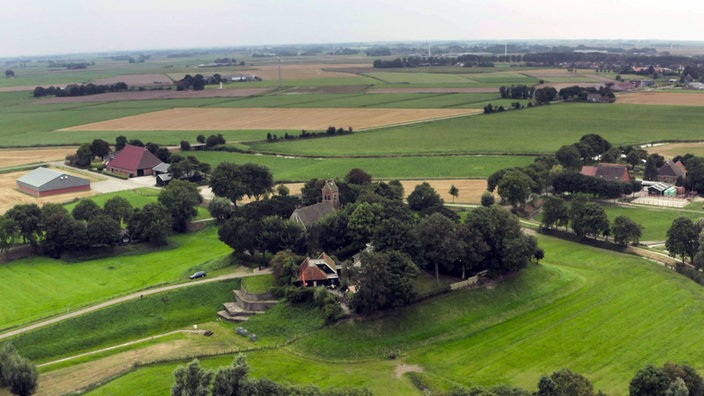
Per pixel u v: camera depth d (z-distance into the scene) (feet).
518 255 533.14
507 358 429.79
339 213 611.47
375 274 471.62
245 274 561.84
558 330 466.70
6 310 510.17
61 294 543.80
